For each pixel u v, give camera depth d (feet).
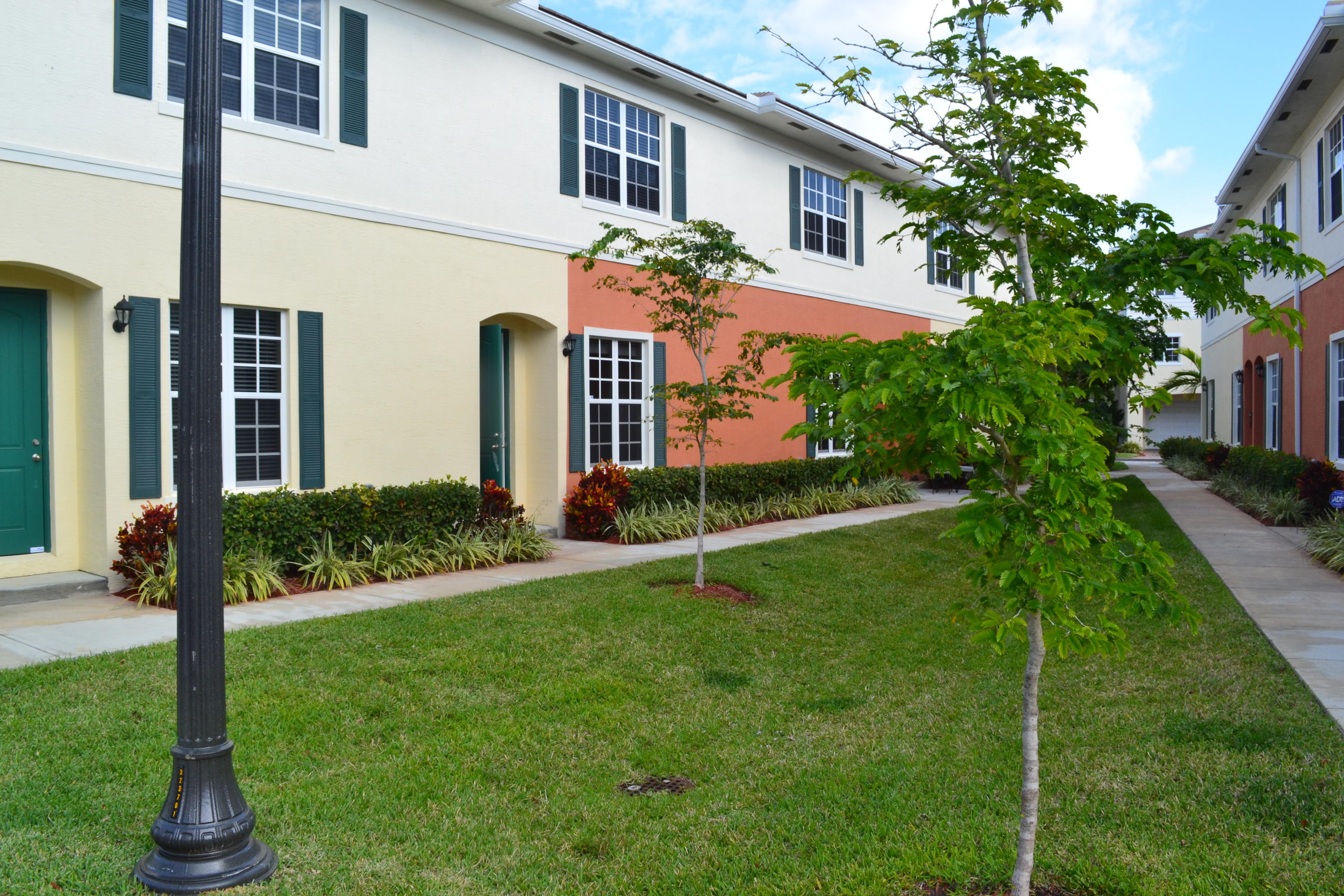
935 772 14.23
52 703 15.89
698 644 21.49
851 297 55.67
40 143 24.25
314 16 30.35
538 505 38.55
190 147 10.08
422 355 32.91
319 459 29.96
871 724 16.57
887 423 8.97
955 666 20.35
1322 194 43.80
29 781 12.86
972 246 18.74
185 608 10.36
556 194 37.58
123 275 25.81
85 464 26.37
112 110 25.59
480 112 34.76
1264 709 16.48
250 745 14.66
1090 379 13.56
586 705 17.22
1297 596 26.32
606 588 26.35
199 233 10.09
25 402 25.99
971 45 18.16
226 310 28.19
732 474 43.70
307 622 21.98
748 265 28.73
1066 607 9.27
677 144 42.91
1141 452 122.62
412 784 13.60
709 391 26.61
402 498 30.25
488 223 35.04
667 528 37.86
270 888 10.39
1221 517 45.75
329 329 30.27
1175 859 11.16
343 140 30.63
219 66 10.29
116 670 17.75
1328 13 34.35
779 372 49.67
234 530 25.99
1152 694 17.89
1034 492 9.06
